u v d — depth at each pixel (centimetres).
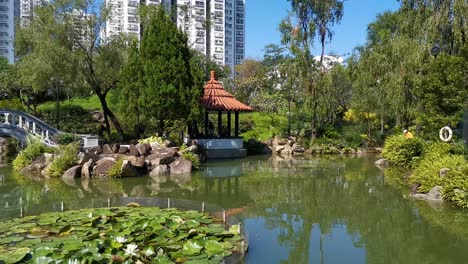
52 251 496
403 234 743
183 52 1856
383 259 611
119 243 534
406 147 1755
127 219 688
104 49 1906
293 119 2897
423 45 1705
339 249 659
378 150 2462
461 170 1008
